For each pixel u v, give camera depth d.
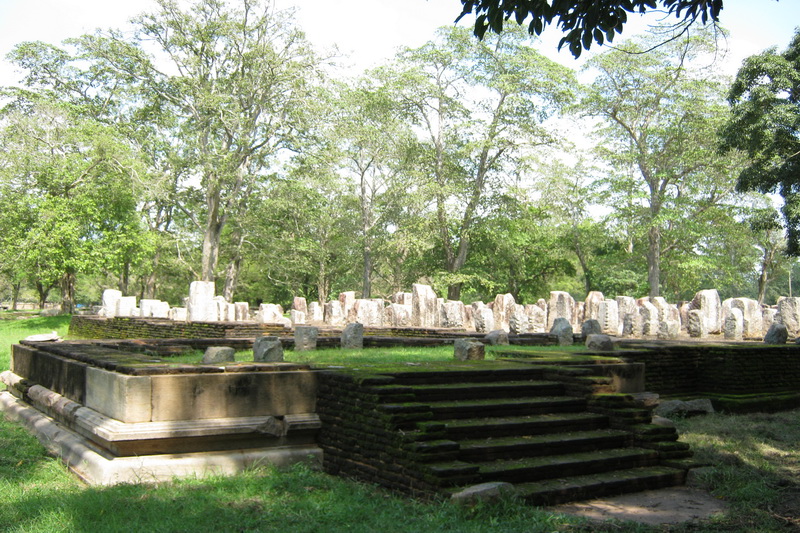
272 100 38.28
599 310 22.67
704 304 22.14
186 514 6.05
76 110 40.69
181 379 7.35
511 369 8.98
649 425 8.24
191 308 21.67
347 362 9.81
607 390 8.84
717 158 39.78
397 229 44.59
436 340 14.59
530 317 21.92
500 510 6.15
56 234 33.12
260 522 5.96
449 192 41.41
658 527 6.07
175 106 41.94
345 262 50.44
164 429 7.15
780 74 24.00
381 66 42.12
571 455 7.64
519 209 43.22
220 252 48.72
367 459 7.25
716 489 7.44
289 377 7.95
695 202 43.03
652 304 23.03
